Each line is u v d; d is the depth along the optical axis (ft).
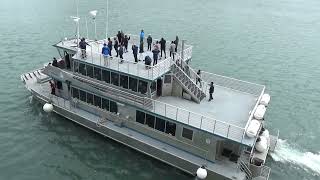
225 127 99.30
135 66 115.03
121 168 110.93
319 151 125.39
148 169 110.32
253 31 292.40
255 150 109.60
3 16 301.02
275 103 162.50
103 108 124.06
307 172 112.98
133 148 116.67
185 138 106.01
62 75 130.11
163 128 110.32
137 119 115.55
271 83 184.65
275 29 303.89
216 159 104.06
